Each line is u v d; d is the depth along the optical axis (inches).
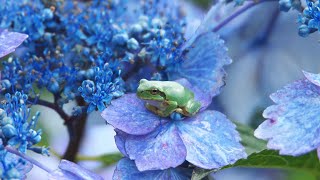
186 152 15.0
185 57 16.8
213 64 16.8
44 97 19.5
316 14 15.2
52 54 17.1
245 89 20.5
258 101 20.3
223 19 17.8
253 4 17.8
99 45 16.8
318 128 14.3
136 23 17.4
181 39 16.9
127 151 15.1
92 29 17.1
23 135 14.5
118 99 15.6
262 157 15.6
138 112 15.5
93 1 18.3
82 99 16.7
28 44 17.1
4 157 14.1
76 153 17.7
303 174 20.5
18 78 16.2
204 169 15.0
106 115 15.4
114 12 18.4
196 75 16.8
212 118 15.6
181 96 15.3
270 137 14.3
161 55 16.6
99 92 15.5
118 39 16.6
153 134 15.3
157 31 16.6
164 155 15.0
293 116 14.5
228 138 15.3
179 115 15.4
